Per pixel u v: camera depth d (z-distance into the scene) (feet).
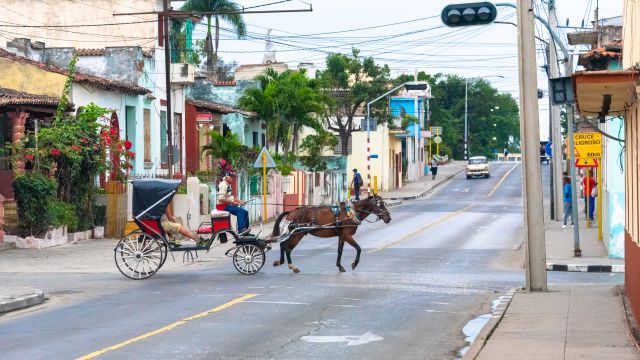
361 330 51.26
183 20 169.68
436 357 43.98
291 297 64.23
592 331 49.16
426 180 309.42
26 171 107.65
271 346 46.29
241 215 81.10
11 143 108.99
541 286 67.05
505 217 165.78
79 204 115.14
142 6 159.43
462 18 68.49
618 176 94.12
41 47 143.95
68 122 113.70
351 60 249.14
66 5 162.50
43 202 104.37
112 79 140.77
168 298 64.39
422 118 349.00
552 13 143.95
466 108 456.86
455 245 111.75
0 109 106.52
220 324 52.80
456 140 479.41
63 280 76.95
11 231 104.78
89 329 51.78
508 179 302.45
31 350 45.73
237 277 77.82
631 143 58.70
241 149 168.04
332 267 86.28
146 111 148.46
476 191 258.57
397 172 276.82
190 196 125.08
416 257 96.89
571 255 98.84
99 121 126.82
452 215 171.83
